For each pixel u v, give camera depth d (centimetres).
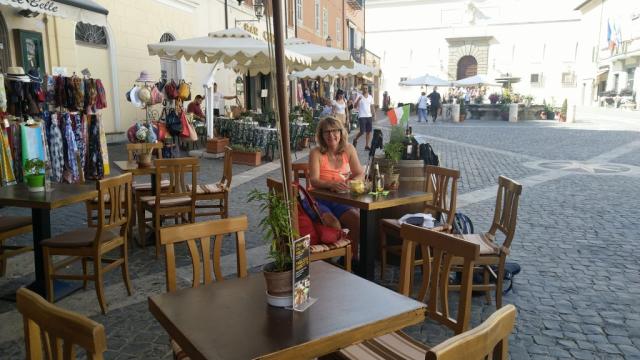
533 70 4556
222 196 592
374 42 4909
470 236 442
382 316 217
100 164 887
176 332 206
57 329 162
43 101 789
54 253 400
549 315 403
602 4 4169
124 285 459
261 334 200
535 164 1201
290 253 226
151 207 551
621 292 448
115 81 1302
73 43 1130
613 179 997
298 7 2542
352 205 434
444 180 495
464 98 3166
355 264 477
